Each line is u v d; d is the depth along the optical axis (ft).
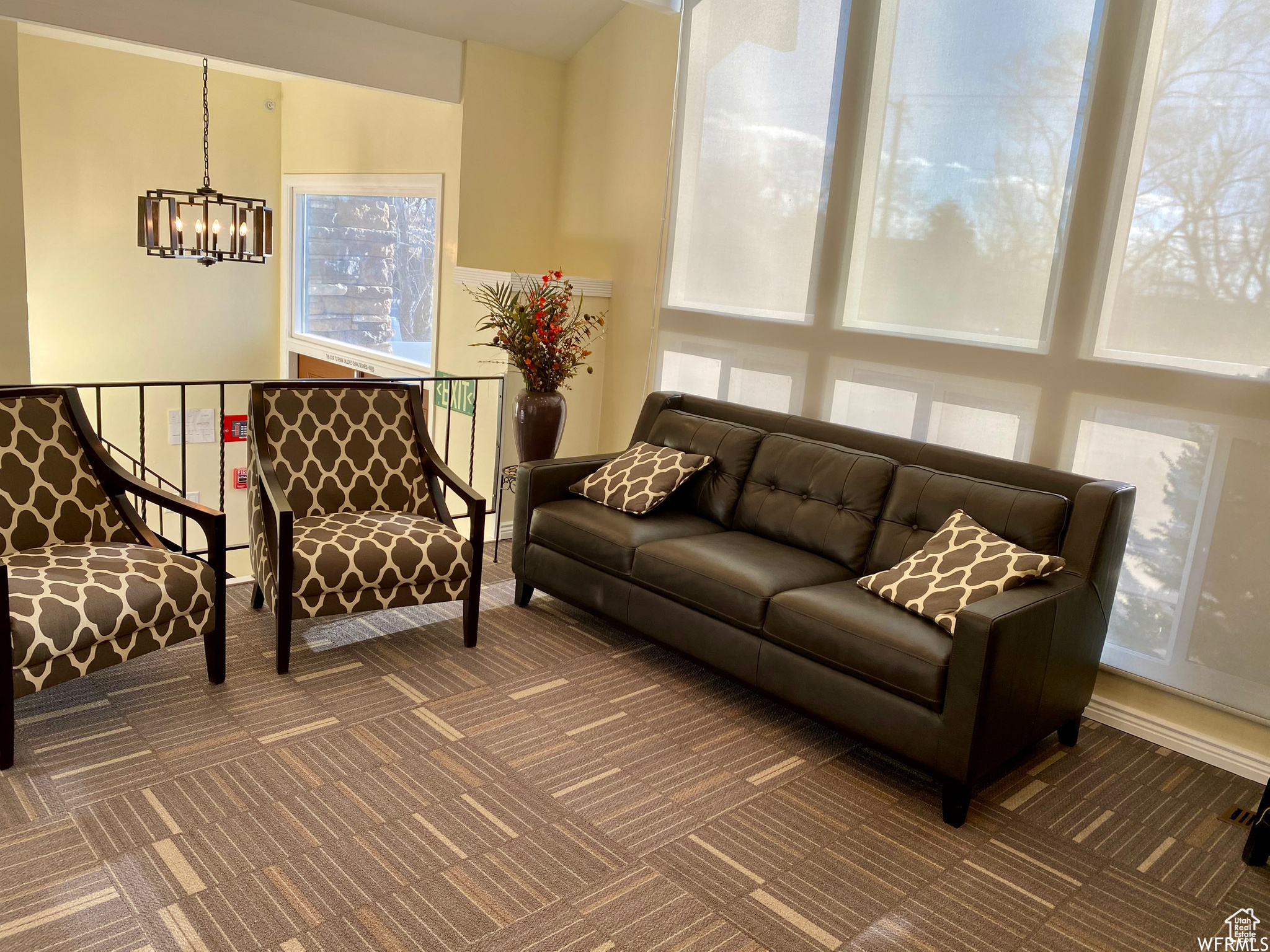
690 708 10.69
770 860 8.00
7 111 15.84
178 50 14.84
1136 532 10.84
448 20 16.74
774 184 14.34
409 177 19.65
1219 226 10.01
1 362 16.52
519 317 14.80
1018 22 11.44
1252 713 10.07
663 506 13.01
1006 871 8.14
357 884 7.23
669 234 16.10
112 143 22.25
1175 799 9.61
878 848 8.32
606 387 17.89
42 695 9.66
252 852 7.52
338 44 16.21
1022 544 10.01
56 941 6.41
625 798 8.75
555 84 18.58
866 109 13.02
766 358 14.61
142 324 23.54
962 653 8.40
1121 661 11.03
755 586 10.21
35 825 7.62
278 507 10.05
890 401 13.08
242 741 9.15
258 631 11.67
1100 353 11.03
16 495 9.57
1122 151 10.64
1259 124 9.66
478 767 9.05
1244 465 9.95
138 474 24.20
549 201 19.07
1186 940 7.41
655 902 7.33
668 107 16.14
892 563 10.90
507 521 17.03
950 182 12.24
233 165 24.11
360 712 9.94
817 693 9.68
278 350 26.09
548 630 12.61
